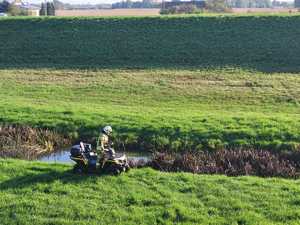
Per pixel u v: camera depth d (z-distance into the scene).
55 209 14.56
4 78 38.81
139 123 24.78
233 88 34.12
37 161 19.92
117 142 23.27
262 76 37.25
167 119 25.30
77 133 24.55
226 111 28.45
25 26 52.22
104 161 16.95
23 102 30.47
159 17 51.72
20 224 13.88
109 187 15.97
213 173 18.56
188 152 21.70
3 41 49.47
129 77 38.09
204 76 38.03
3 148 22.12
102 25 51.09
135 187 15.98
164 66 41.59
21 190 15.77
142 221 13.89
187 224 13.67
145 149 22.92
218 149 21.94
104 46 46.91
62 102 30.89
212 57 43.28
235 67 40.34
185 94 33.00
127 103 31.11
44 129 25.09
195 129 23.72
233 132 23.12
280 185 16.05
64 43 48.19
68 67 42.44
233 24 49.22
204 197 15.14
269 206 14.53
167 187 15.95
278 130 23.05
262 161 19.38
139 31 49.31
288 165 19.17
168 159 19.77
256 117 25.27
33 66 43.19
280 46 44.50
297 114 27.42
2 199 15.16
